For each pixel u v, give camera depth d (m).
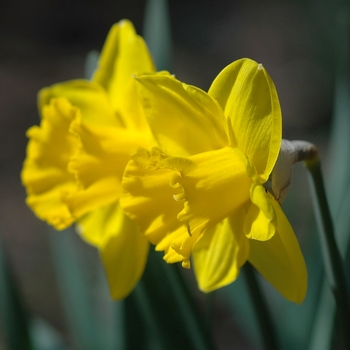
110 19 1.94
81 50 1.79
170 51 0.64
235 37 1.88
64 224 0.60
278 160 0.53
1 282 0.63
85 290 0.69
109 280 0.59
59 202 0.60
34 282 1.13
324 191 0.55
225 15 1.99
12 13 1.93
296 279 0.52
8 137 1.44
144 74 0.54
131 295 0.63
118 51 0.60
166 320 0.60
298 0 1.84
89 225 0.61
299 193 1.21
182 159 0.53
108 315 0.68
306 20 1.76
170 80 0.53
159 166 0.53
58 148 0.60
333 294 0.56
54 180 0.60
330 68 1.63
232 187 0.53
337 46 0.68
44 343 0.68
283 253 0.53
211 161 0.53
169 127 0.55
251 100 0.52
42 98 0.61
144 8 2.00
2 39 1.80
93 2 2.00
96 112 0.61
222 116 0.53
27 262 1.17
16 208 1.28
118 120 0.60
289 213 1.13
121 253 0.60
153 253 0.60
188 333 0.60
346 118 0.67
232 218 0.54
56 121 0.60
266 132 0.52
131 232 0.60
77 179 0.58
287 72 1.71
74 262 0.69
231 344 1.00
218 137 0.54
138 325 0.63
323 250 0.56
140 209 0.55
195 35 1.91
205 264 0.56
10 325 0.63
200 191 0.53
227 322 1.04
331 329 0.60
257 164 0.53
